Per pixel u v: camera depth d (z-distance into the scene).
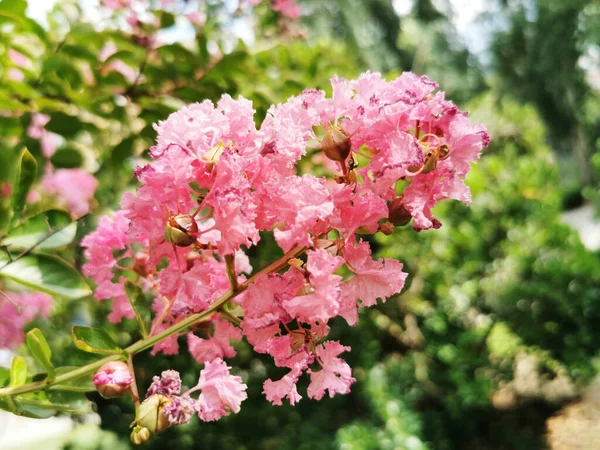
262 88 0.37
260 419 0.64
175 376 0.18
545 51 2.57
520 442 0.81
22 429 1.09
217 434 0.64
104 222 0.22
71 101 0.32
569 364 0.82
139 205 0.17
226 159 0.16
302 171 0.34
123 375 0.17
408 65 2.41
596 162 1.34
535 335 0.81
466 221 0.80
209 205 0.17
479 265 0.79
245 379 0.63
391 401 0.67
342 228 0.17
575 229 0.88
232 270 0.18
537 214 0.84
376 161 0.18
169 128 0.17
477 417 0.79
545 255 0.85
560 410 0.93
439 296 0.78
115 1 0.36
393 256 0.75
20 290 0.29
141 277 0.22
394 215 0.18
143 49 0.33
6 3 0.27
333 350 0.18
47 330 0.51
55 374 0.17
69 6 0.37
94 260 0.22
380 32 2.26
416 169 0.17
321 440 0.63
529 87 2.72
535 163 0.87
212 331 0.21
